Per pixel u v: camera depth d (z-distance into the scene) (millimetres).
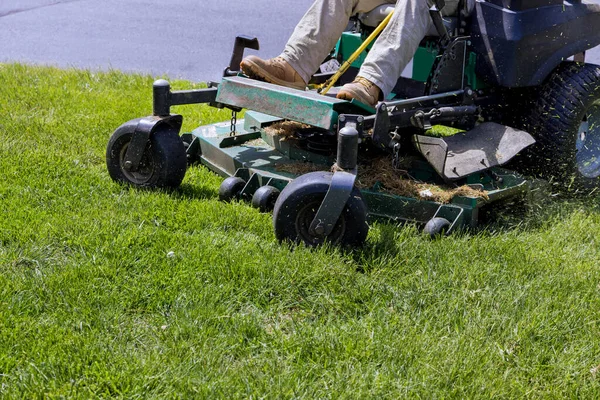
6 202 4742
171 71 9148
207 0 12727
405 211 4797
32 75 8188
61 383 3154
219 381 3189
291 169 5129
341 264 4156
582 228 4902
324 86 5242
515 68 5277
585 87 5430
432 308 3836
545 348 3564
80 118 6711
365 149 5320
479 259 4363
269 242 4445
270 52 9992
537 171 5680
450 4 5316
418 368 3352
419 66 5414
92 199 4895
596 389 3301
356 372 3303
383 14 5297
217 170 5520
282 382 3207
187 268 4066
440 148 4738
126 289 3834
